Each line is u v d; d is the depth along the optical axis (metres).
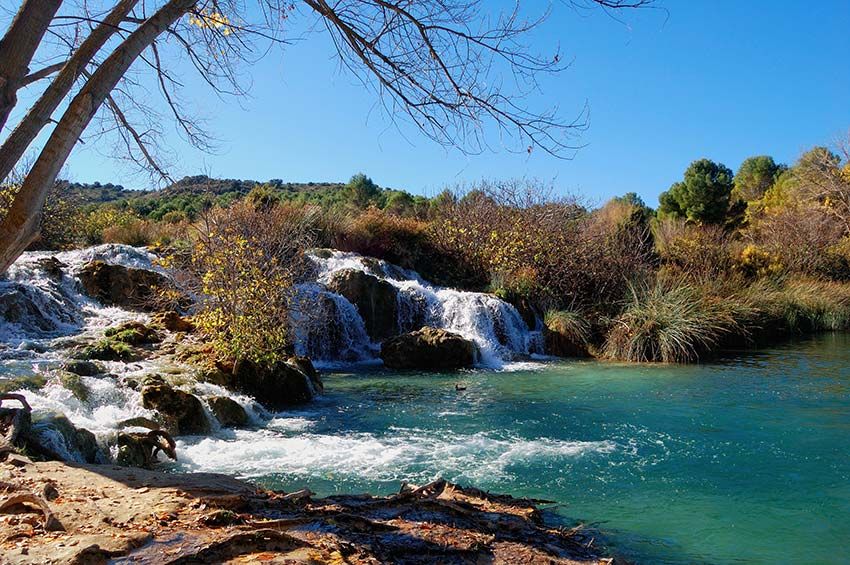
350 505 5.50
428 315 19.09
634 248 23.86
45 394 8.63
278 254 15.32
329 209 25.06
